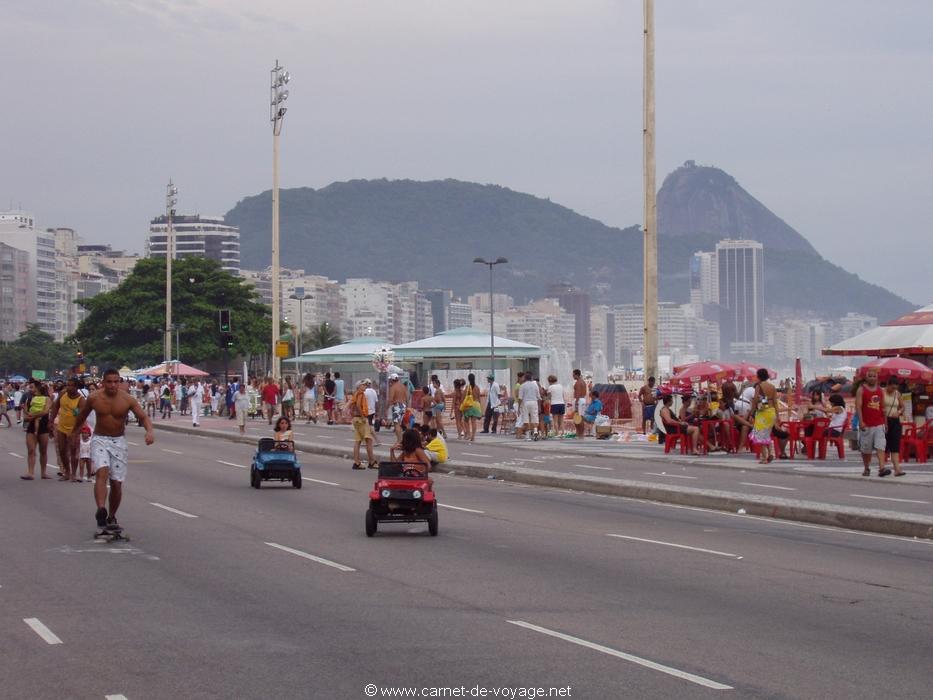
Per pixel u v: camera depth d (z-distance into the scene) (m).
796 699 10.62
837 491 30.72
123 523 24.41
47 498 29.89
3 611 14.77
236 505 28.19
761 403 39.19
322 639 13.09
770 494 29.86
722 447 45.47
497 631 13.54
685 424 44.69
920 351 45.81
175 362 112.81
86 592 16.12
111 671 11.66
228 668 11.76
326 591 16.22
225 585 16.72
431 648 12.64
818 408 42.84
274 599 15.59
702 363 55.47
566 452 46.84
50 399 36.34
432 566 18.55
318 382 88.62
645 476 35.69
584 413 59.88
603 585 16.75
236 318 173.88
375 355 65.75
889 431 34.38
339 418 77.75
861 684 11.16
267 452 32.72
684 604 15.27
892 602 15.47
